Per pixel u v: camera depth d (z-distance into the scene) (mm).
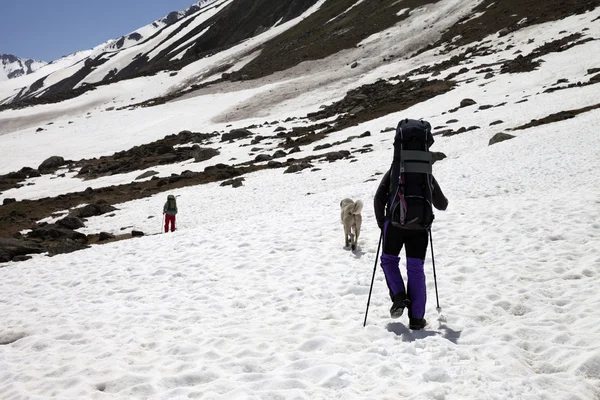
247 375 4562
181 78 106688
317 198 18609
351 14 113250
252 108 69750
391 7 105562
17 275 10812
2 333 6750
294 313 6461
